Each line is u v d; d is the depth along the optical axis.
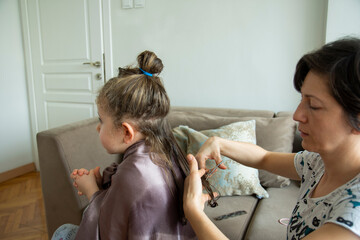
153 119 0.72
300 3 1.74
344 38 0.46
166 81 2.23
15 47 2.64
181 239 0.71
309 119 0.50
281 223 1.08
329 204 0.54
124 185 0.64
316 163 0.71
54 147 1.26
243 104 2.02
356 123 0.44
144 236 0.64
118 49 2.34
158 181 0.65
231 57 1.99
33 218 1.88
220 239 0.50
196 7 2.02
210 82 2.09
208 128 1.59
